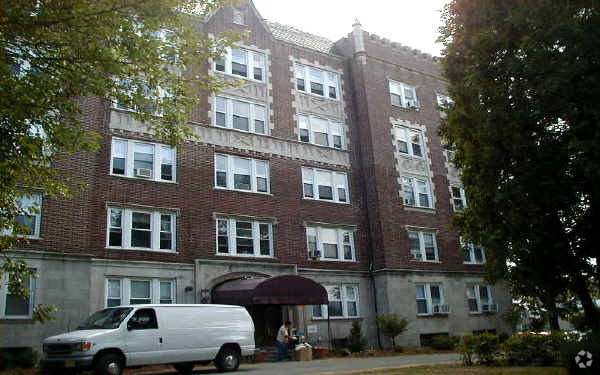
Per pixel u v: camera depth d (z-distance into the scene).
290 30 33.38
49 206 20.06
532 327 32.53
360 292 28.66
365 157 31.22
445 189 33.72
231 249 24.95
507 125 13.84
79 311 19.77
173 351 15.56
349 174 30.64
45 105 10.54
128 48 10.85
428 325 29.44
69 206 20.52
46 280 19.34
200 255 23.81
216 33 27.69
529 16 13.64
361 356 23.77
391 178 31.06
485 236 15.40
